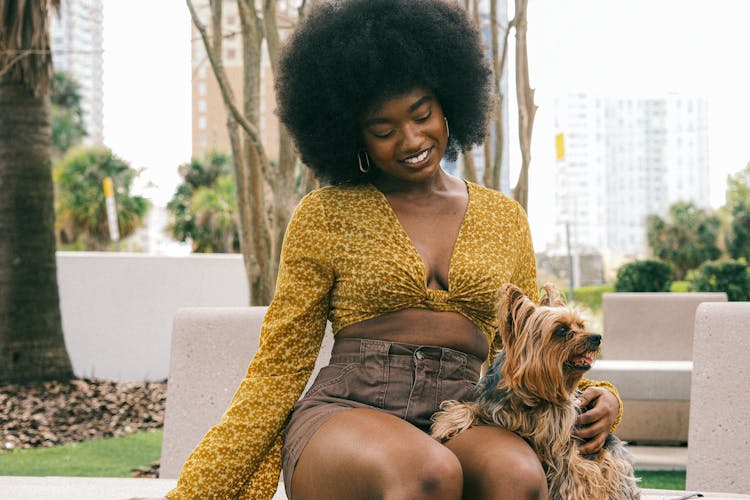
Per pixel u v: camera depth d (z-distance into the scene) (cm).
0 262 957
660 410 612
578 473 218
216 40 611
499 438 210
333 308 244
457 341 234
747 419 330
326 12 261
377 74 240
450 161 279
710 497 290
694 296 735
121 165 3241
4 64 939
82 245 3203
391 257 233
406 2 255
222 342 358
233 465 236
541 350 217
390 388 229
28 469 605
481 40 272
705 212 3262
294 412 239
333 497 212
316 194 249
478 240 241
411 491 195
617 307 747
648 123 5972
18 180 957
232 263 1048
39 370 956
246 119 632
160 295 1028
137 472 589
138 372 1023
